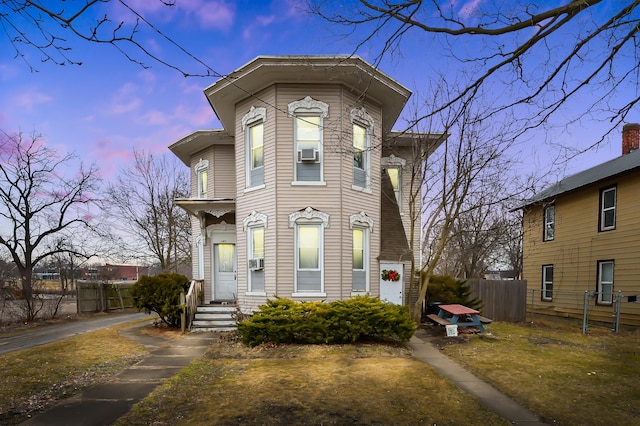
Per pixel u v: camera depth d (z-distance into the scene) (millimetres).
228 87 10953
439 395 5176
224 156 14469
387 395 5133
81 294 17266
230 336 9453
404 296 12562
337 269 10406
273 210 10469
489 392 5359
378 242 11672
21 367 6898
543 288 17328
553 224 16906
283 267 10352
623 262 13000
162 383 5793
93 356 7723
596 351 8398
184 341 9219
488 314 13539
